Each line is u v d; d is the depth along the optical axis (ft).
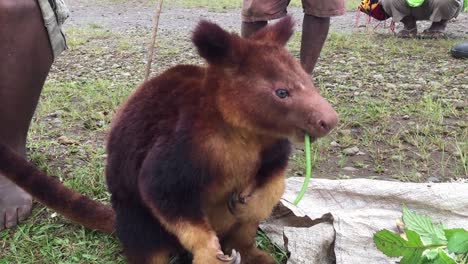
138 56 6.99
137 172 2.19
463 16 10.18
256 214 2.25
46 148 3.76
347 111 4.43
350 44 7.29
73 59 6.86
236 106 2.01
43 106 4.62
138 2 13.44
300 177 3.13
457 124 4.16
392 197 2.82
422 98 4.77
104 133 4.06
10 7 2.79
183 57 6.84
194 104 2.08
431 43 7.37
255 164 2.15
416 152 3.71
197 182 2.05
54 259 2.58
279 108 1.97
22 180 2.60
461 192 2.77
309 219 2.68
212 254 2.04
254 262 2.47
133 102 2.30
